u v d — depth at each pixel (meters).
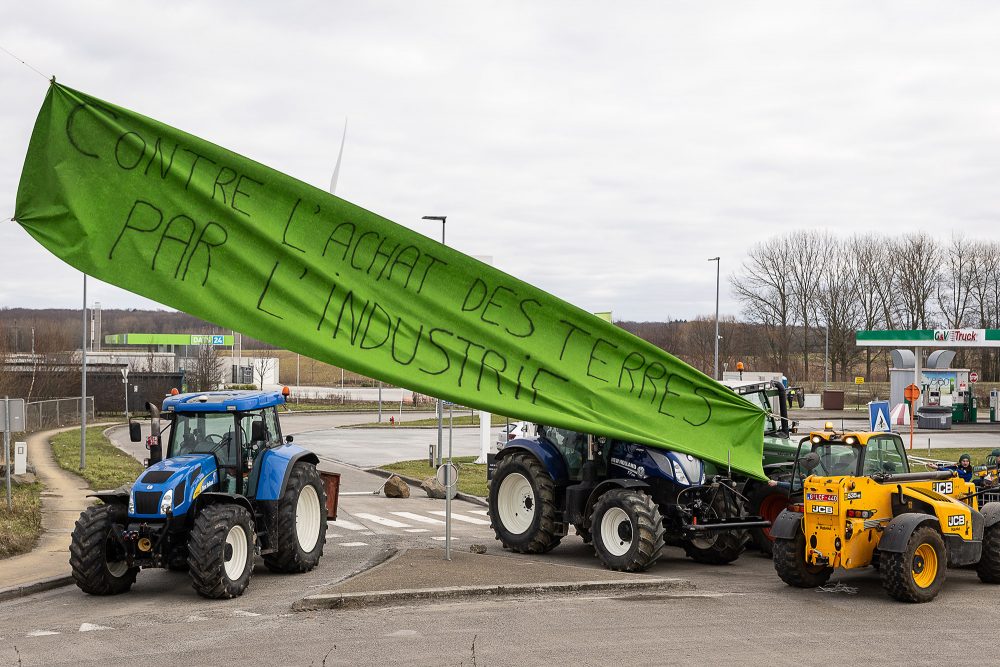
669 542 16.17
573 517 15.69
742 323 97.06
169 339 104.94
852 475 13.34
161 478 12.66
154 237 13.90
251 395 14.53
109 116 13.88
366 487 29.30
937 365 54.69
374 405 77.19
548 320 15.24
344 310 14.39
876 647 10.01
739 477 16.78
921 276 89.31
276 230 14.29
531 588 12.78
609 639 10.34
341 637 10.44
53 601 12.63
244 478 13.88
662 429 15.48
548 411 14.98
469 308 14.95
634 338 15.41
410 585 12.70
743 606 12.08
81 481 27.53
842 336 89.56
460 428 55.78
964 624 11.10
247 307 14.04
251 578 14.08
